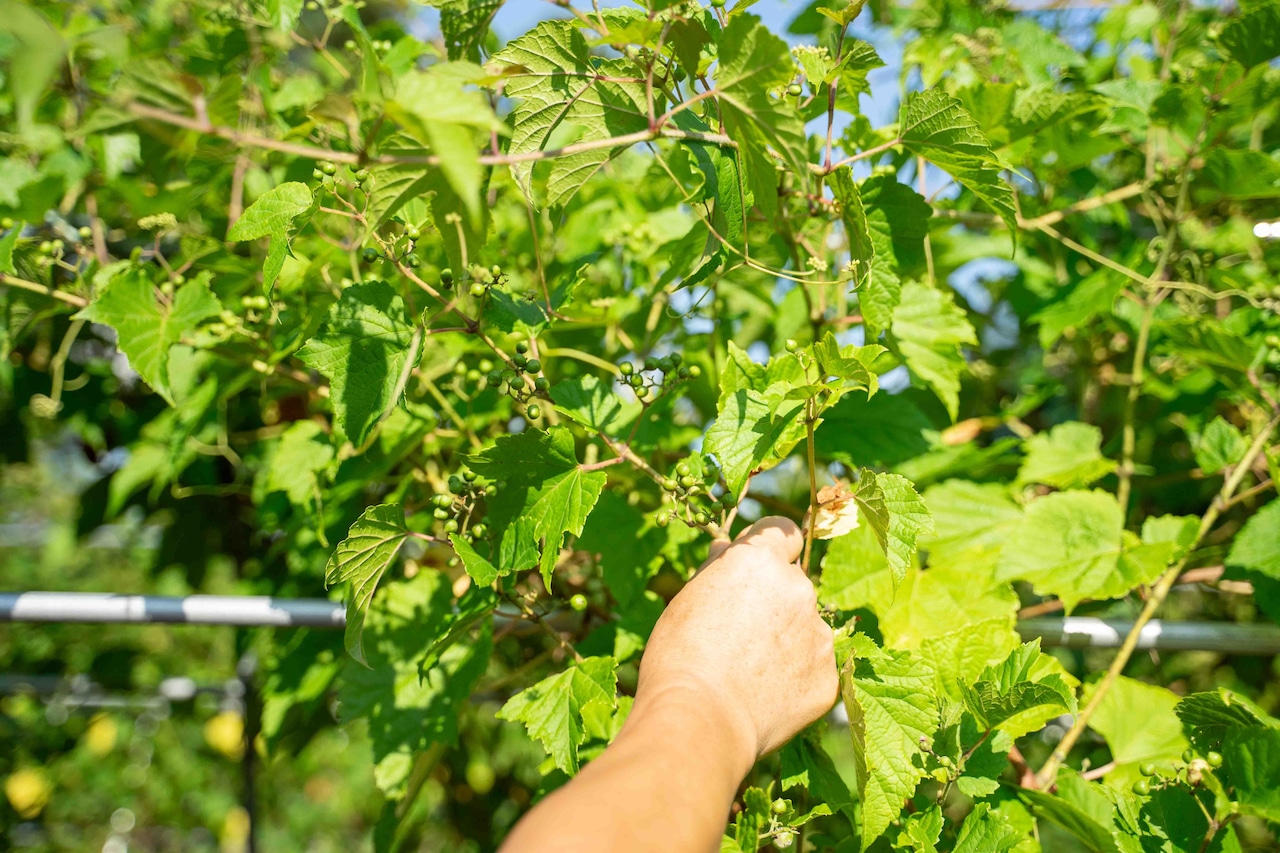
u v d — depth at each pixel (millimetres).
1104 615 2318
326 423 2258
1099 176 2633
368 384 1469
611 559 1813
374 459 2031
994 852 1386
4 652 5148
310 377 2170
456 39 1484
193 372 2303
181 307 1924
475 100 950
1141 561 1814
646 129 1376
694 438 2199
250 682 2816
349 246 1842
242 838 6066
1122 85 2174
